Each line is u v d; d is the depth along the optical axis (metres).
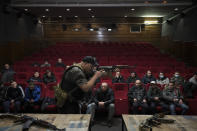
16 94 4.13
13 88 4.14
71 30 12.16
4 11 7.65
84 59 2.01
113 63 6.91
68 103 2.09
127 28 12.16
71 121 1.91
